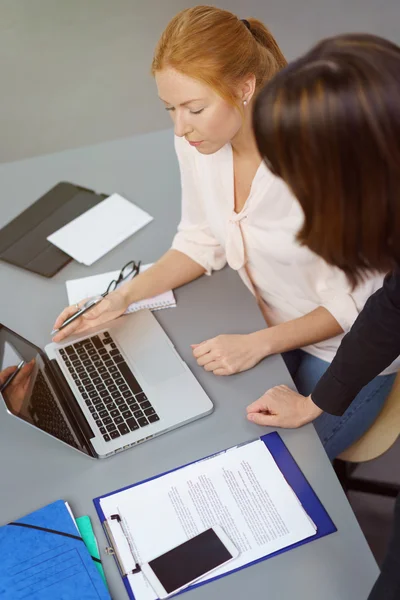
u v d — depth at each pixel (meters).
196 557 1.15
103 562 1.17
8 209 1.91
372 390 1.60
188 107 1.36
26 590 1.13
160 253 1.75
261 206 1.51
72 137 3.47
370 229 0.86
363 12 3.81
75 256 1.75
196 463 1.29
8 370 1.30
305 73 0.82
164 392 1.40
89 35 4.11
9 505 1.27
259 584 1.12
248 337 1.49
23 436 1.37
